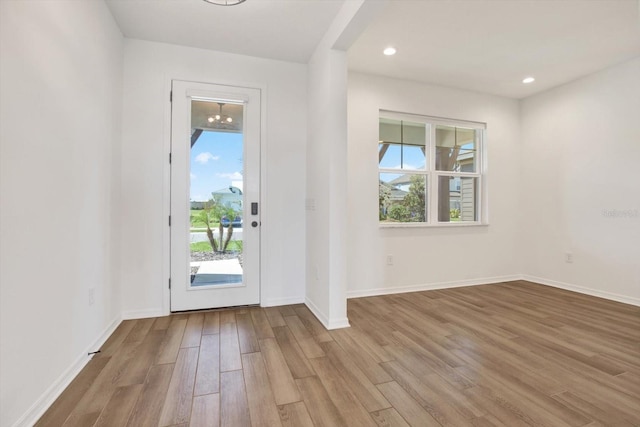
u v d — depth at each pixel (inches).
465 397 64.4
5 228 49.0
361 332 98.1
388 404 61.8
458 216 162.7
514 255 169.0
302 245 128.7
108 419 56.5
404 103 147.1
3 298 48.6
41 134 58.6
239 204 121.8
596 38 111.3
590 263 142.2
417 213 154.8
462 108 158.2
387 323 106.3
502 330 100.4
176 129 113.2
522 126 169.5
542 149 161.0
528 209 167.8
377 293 142.8
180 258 114.0
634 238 127.2
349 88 137.8
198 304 116.6
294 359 80.0
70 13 69.4
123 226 106.7
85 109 77.2
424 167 155.6
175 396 63.7
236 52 118.9
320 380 70.2
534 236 165.6
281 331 98.3
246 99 120.6
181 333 95.7
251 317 110.9
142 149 108.9
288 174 126.7
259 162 123.3
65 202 67.6
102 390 65.6
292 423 56.1
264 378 70.9
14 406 51.0
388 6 93.0
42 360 58.7
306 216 128.0
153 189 110.3
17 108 51.8
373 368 75.7
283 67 126.0
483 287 156.9
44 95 59.5
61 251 65.8
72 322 70.4
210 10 93.2
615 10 95.2
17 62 51.7
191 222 116.0
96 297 83.9
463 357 81.8
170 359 79.3
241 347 86.6
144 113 109.3
